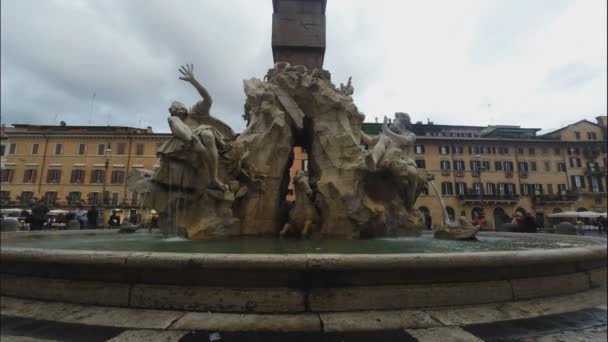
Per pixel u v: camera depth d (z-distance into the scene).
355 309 3.00
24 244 5.76
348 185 7.34
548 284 3.63
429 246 5.55
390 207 7.77
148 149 42.19
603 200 45.44
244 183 7.84
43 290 3.28
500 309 3.16
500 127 50.31
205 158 6.62
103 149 42.53
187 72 7.52
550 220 43.62
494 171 44.59
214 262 2.96
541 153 46.06
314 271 3.03
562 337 2.66
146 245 5.51
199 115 7.78
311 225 7.55
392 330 2.68
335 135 8.09
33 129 45.38
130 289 3.06
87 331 2.62
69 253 3.19
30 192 41.78
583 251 3.94
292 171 39.03
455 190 43.31
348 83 9.16
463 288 3.20
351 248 5.22
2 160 42.69
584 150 46.56
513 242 6.49
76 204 40.50
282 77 8.63
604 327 2.89
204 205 6.87
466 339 2.56
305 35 9.25
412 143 8.88
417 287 3.12
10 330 2.67
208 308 2.96
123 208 39.97
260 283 3.02
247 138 8.11
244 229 7.63
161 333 2.58
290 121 8.48
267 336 2.54
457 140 44.31
